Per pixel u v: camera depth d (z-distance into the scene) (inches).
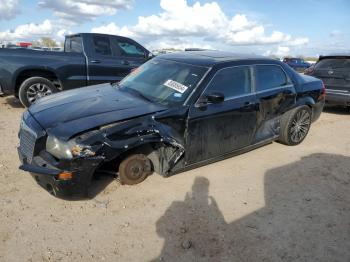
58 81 312.8
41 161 139.6
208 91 174.4
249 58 203.2
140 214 145.5
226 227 140.5
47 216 140.4
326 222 149.3
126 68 343.6
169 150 165.0
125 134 146.7
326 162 215.5
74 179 136.7
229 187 174.6
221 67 183.2
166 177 171.2
